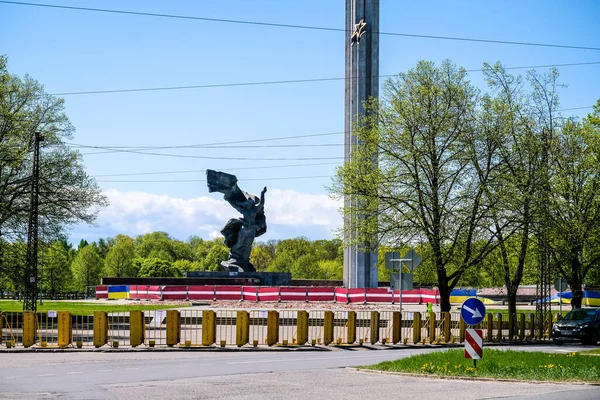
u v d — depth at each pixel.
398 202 42.47
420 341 40.31
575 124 51.94
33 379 21.34
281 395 18.28
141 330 33.12
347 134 84.06
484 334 42.00
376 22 84.12
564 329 42.19
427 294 69.88
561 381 21.66
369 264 80.50
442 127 42.75
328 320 36.81
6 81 48.00
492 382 21.61
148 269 165.00
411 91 44.03
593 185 50.59
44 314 48.78
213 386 19.97
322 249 192.00
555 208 47.34
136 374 22.92
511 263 52.34
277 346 35.50
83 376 22.25
